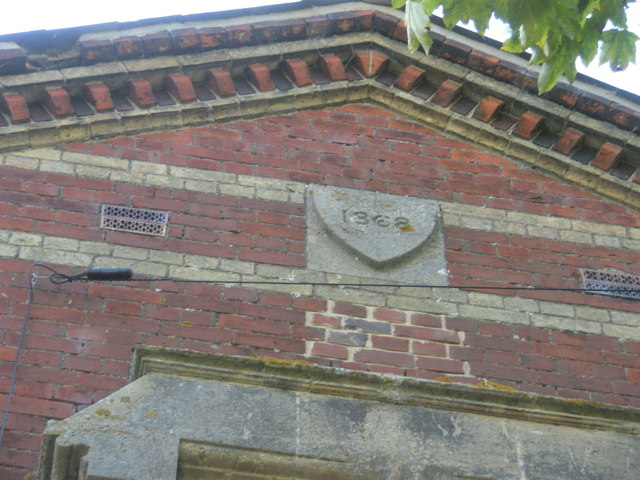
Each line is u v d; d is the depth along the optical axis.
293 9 10.38
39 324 8.30
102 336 8.33
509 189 9.98
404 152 10.05
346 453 7.26
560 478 7.34
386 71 10.46
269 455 7.19
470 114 10.27
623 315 9.26
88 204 9.08
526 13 7.21
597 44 7.52
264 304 8.72
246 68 10.12
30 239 8.77
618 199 10.08
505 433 7.51
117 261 8.77
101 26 9.79
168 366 7.43
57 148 9.41
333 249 9.18
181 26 9.99
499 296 9.17
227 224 9.19
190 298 8.65
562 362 8.85
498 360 8.77
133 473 6.89
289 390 7.49
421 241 9.29
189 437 7.13
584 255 9.64
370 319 8.79
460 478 7.26
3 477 7.61
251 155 9.73
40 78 9.49
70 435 6.99
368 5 10.55
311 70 10.36
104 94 9.61
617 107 10.02
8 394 7.95
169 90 9.91
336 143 9.98
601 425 7.63
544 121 10.21
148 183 9.33
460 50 10.23
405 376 8.37
